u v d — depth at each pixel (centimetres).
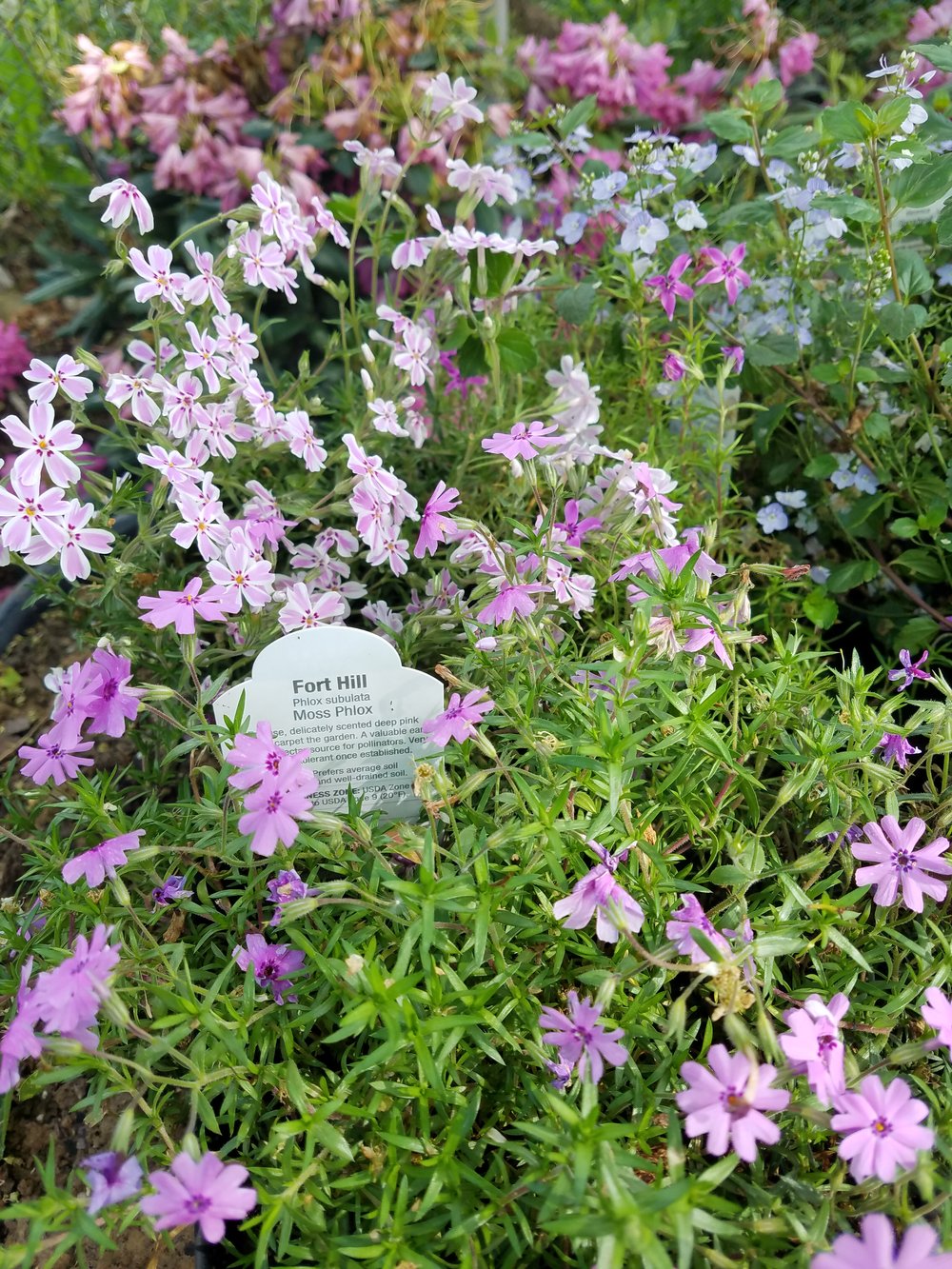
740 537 41
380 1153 22
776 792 30
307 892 24
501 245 36
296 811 22
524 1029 23
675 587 24
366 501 30
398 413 38
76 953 21
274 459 39
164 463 29
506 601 27
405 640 32
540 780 25
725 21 88
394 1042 19
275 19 55
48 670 44
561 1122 21
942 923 27
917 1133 18
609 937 21
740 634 25
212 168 53
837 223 39
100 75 53
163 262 31
